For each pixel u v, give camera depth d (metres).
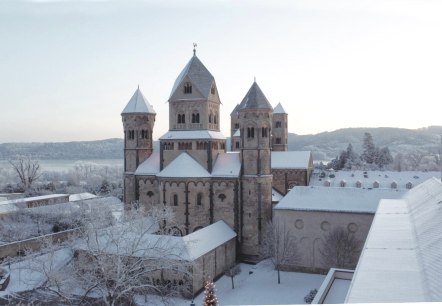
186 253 66.44
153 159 103.62
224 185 90.38
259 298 66.69
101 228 63.34
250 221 89.81
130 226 60.00
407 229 45.34
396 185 137.88
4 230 95.31
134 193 102.81
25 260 77.81
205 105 95.25
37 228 99.69
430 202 52.28
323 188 86.69
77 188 189.88
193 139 93.69
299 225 83.00
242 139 90.44
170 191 91.38
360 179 144.75
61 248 81.31
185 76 96.62
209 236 78.44
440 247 32.62
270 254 81.94
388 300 25.03
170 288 63.78
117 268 50.38
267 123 90.00
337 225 80.56
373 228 46.44
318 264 81.56
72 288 51.31
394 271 30.88
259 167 89.38
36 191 168.75
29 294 63.56
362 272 30.89
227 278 78.38
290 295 67.94
